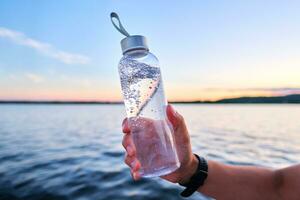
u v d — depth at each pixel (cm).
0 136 418
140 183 157
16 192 147
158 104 31
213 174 38
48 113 1295
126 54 30
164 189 146
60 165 213
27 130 514
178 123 33
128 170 189
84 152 279
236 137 428
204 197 136
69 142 360
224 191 38
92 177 174
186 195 38
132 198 136
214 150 296
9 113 1205
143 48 30
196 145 330
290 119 938
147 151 30
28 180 169
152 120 30
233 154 275
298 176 37
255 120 870
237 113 1390
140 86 30
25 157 251
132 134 31
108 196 140
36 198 139
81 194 144
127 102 31
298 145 350
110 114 1282
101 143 349
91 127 596
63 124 676
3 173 187
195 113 1351
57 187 155
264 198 38
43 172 190
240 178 39
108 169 195
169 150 30
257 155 273
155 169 30
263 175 40
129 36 30
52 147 315
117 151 280
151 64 31
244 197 38
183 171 37
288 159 256
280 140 402
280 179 39
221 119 900
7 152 278
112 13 30
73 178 173
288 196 37
